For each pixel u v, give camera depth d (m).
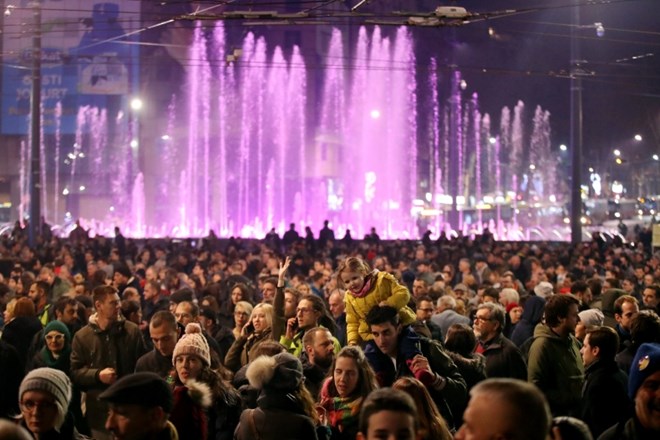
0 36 64.75
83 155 76.19
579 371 9.45
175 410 6.42
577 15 35.28
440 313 13.13
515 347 9.91
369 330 8.67
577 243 37.69
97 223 73.06
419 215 81.19
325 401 7.54
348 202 85.44
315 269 22.58
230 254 30.42
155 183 77.06
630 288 19.61
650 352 5.85
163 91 76.69
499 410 3.78
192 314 11.72
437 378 7.59
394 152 88.81
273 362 6.95
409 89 90.69
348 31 88.50
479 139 101.56
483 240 43.69
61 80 72.62
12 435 4.04
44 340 10.69
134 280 18.50
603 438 6.04
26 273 17.36
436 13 17.41
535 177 100.06
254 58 79.00
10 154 77.56
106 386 10.02
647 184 99.56
